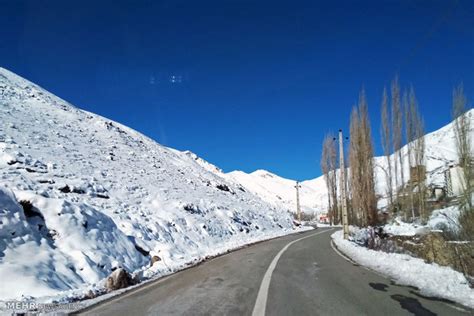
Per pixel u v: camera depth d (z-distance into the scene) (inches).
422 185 1093.8
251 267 474.9
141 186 1042.1
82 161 1001.5
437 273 373.4
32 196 469.7
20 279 315.6
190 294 301.1
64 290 335.0
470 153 553.6
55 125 1291.8
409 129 1208.8
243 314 233.9
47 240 426.9
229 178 2812.5
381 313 236.5
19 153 781.9
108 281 343.3
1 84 1513.3
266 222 1708.9
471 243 407.2
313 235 1262.3
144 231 701.3
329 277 386.9
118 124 2203.5
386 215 1280.8
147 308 251.4
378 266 468.4
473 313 234.5
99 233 514.6
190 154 2942.9
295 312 238.8
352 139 1202.0
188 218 977.5
